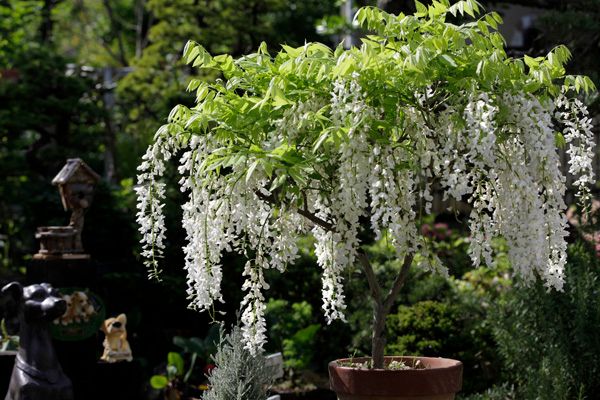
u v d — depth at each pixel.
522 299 5.98
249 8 11.73
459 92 3.61
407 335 6.87
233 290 8.13
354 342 7.17
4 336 6.58
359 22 3.73
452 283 7.53
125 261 8.37
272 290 8.09
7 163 10.74
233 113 3.78
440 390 3.92
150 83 12.17
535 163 3.63
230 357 4.55
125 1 23.11
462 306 7.12
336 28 13.92
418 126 3.76
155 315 8.32
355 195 3.53
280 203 3.86
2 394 6.12
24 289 5.25
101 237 8.69
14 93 10.67
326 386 7.53
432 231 9.07
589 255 6.09
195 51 3.84
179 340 7.10
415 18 3.64
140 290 8.23
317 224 4.10
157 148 3.84
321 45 3.76
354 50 3.57
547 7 8.26
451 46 3.64
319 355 7.83
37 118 10.60
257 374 4.52
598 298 5.80
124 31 22.34
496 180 3.92
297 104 3.67
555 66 3.69
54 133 11.23
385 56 3.53
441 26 3.64
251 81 3.88
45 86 10.92
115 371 6.32
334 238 3.92
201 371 7.38
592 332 5.79
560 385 5.61
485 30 3.66
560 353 5.72
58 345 6.03
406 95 3.64
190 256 3.85
